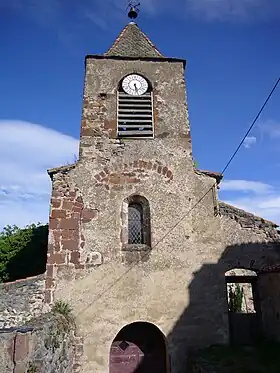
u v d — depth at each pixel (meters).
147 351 11.09
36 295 10.45
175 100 13.48
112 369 10.84
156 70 13.93
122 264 11.15
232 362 9.33
